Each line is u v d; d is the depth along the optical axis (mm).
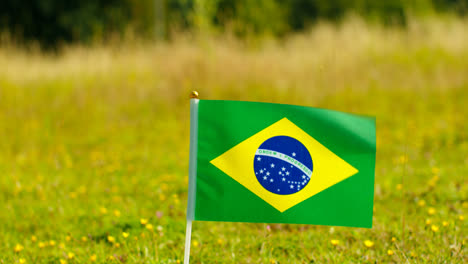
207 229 3596
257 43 10750
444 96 8172
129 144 6734
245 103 2303
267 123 2305
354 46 10164
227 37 10445
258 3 17141
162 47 10539
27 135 7027
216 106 2301
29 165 5738
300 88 8547
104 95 8656
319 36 10695
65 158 6023
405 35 10875
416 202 3955
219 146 2305
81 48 10883
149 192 4551
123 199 4438
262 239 3268
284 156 2312
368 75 9039
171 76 9234
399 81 8891
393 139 6426
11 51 10539
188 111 8234
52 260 3123
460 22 11328
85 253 3186
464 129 6535
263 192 2309
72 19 15789
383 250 3018
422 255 2863
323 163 2324
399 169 5000
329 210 2330
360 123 2344
